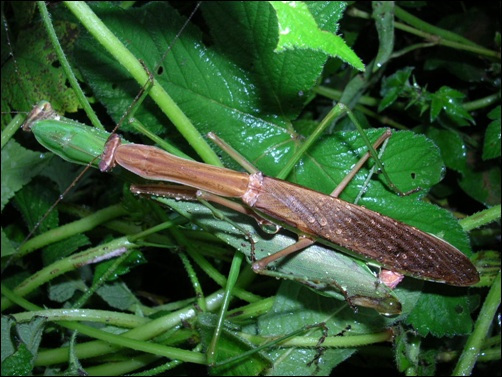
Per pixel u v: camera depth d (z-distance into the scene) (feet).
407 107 0.70
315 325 0.52
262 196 0.50
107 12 0.57
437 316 0.54
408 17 0.73
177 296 0.74
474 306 0.61
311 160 0.56
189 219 0.52
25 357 0.56
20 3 0.65
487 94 0.79
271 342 0.51
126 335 0.59
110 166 0.50
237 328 0.56
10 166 0.64
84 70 0.58
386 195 0.54
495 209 0.57
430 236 0.50
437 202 0.75
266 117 0.58
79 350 0.60
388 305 0.49
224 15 0.56
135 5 0.72
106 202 0.75
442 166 0.54
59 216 0.73
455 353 0.63
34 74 0.63
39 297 0.69
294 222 0.49
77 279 0.66
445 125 0.72
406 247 0.50
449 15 0.79
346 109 0.50
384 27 0.68
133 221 0.65
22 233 0.72
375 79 0.72
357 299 0.49
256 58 0.56
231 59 0.57
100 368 0.62
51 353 0.61
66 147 0.50
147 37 0.57
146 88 0.51
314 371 0.57
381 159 0.54
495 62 0.74
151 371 0.57
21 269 0.70
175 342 0.59
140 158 0.50
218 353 0.55
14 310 0.69
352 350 0.57
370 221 0.50
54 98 0.62
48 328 0.62
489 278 0.59
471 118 0.68
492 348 0.62
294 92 0.57
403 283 0.52
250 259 0.51
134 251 0.63
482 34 0.77
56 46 0.49
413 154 0.54
